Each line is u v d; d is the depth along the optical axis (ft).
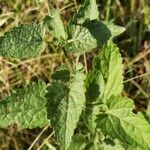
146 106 1.19
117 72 0.79
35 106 0.79
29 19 1.22
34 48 0.71
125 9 1.24
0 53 0.70
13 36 0.70
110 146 0.86
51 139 1.14
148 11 1.22
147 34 1.24
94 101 0.79
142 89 1.19
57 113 0.71
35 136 1.18
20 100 0.78
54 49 1.17
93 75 0.79
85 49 0.70
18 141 1.20
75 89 0.73
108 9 1.21
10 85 1.22
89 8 0.77
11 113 0.78
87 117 0.78
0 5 1.24
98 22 0.76
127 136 0.75
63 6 1.21
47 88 0.73
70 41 0.70
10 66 1.22
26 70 1.22
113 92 0.80
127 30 1.23
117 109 0.76
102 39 0.76
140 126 0.75
